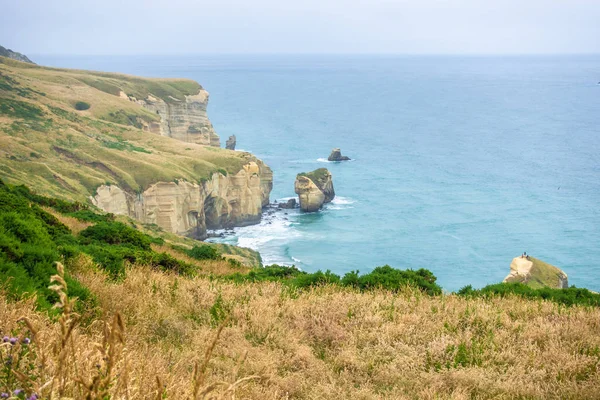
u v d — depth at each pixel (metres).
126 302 12.51
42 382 4.74
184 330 11.88
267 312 13.48
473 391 10.02
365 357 11.44
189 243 70.56
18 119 104.62
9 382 4.98
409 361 11.14
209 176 103.62
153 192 94.06
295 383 9.70
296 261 87.50
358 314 14.09
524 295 19.34
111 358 4.13
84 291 11.99
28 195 34.25
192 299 14.28
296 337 12.46
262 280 20.09
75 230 26.81
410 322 13.60
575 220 109.06
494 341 12.50
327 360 11.44
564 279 44.47
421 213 112.88
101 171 93.88
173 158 106.19
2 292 9.74
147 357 8.43
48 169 83.88
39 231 15.76
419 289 18.47
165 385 6.33
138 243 25.53
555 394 9.80
